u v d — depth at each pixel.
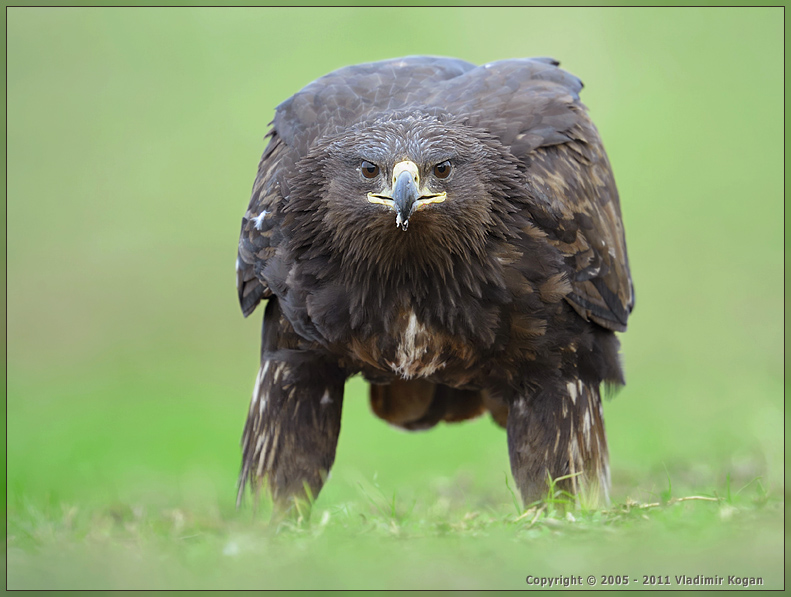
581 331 9.00
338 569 6.81
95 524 9.86
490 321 8.52
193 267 30.05
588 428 9.04
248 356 27.38
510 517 8.15
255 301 9.40
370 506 10.06
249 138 34.12
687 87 32.88
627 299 9.51
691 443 15.02
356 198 8.00
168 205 31.84
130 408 23.55
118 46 36.53
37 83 35.47
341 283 8.43
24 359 26.94
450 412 10.66
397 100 9.05
